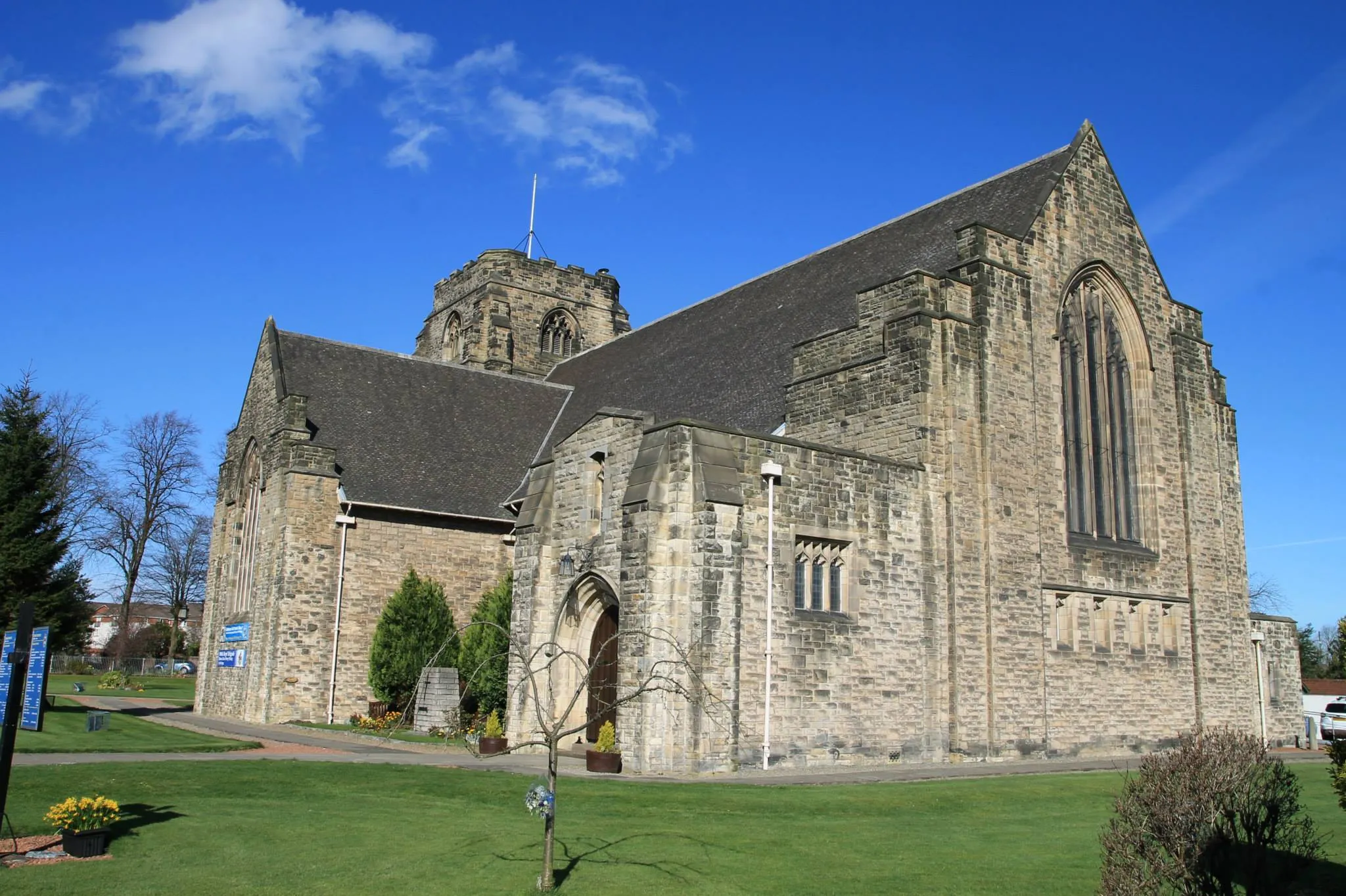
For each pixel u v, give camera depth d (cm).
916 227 4091
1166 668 3669
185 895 1424
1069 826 1953
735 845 1717
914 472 3080
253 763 2469
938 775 2622
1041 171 3762
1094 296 3778
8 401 4400
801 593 2834
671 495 2709
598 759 2594
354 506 4031
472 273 6538
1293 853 1498
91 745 2902
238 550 4459
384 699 3866
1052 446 3434
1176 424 3928
